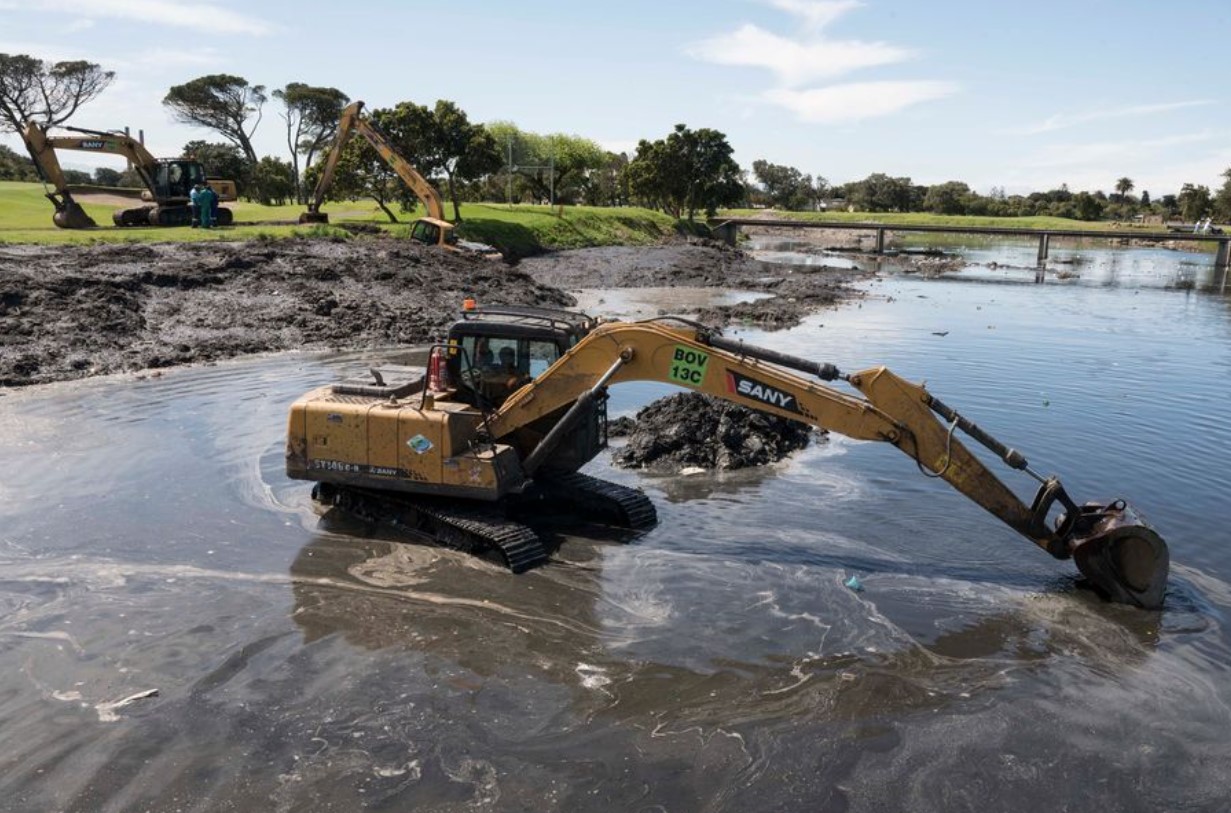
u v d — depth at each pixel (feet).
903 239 343.87
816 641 27.91
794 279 153.99
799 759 21.93
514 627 28.60
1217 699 24.97
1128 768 21.80
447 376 37.22
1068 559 34.55
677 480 43.70
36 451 44.86
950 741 22.77
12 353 62.69
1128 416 55.57
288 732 22.72
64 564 32.55
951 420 31.81
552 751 22.11
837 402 32.09
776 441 47.98
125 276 81.41
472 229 162.91
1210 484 42.60
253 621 28.73
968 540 36.29
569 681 25.43
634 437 48.11
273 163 260.83
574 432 36.45
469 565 33.32
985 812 20.16
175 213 122.31
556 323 36.78
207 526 36.37
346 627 28.45
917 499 40.93
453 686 25.05
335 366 67.31
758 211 412.98
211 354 69.51
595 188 332.19
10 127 211.00
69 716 23.30
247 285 88.53
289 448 35.73
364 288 94.68
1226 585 32.24
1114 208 422.41
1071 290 146.92
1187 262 227.61
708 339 33.09
